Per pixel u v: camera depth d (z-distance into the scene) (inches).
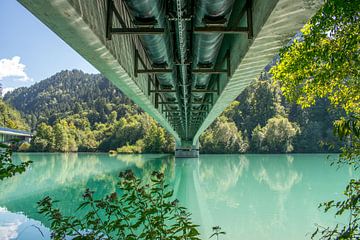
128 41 252.5
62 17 136.0
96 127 3843.5
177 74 382.3
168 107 632.4
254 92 2972.4
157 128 2546.8
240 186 717.9
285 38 171.5
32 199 546.6
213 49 245.3
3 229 350.9
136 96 362.9
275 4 131.4
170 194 133.0
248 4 175.6
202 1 167.0
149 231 121.4
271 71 253.6
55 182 773.9
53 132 2704.2
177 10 178.1
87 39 163.8
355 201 128.6
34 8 128.0
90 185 715.4
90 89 6117.1
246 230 353.4
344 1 124.5
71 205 476.4
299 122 2440.9
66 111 4958.2
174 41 273.0
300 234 339.6
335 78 194.1
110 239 132.4
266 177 896.3
